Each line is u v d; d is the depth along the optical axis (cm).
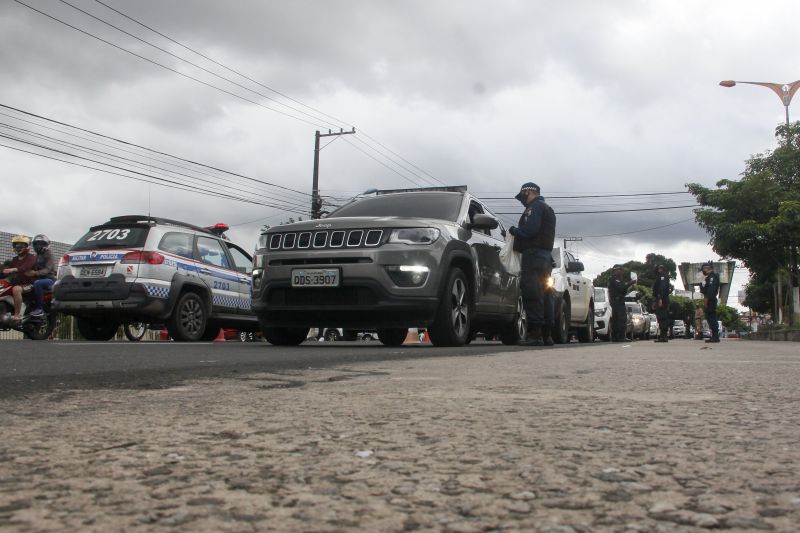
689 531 81
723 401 221
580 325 1360
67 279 912
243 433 152
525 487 103
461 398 223
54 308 920
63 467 116
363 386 262
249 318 1095
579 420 175
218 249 1045
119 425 163
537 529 81
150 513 87
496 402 212
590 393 242
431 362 407
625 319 1672
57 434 150
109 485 103
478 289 744
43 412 186
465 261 711
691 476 110
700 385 278
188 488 101
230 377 292
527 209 799
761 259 2630
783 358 521
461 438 146
